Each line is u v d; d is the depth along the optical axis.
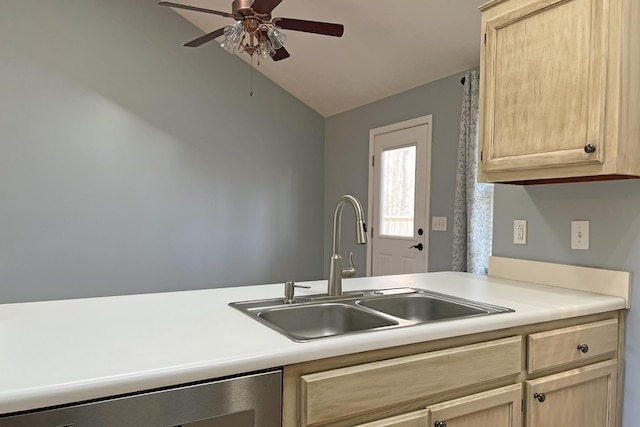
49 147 3.46
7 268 3.33
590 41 1.41
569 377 1.42
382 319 1.28
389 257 3.95
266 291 1.66
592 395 1.50
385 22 3.01
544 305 1.44
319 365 1.00
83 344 0.95
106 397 0.78
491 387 1.27
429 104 3.51
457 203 3.09
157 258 3.90
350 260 1.68
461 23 2.75
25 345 0.94
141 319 1.18
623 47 1.37
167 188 3.94
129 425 0.79
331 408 0.99
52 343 0.96
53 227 3.48
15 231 3.35
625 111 1.38
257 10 2.23
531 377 1.35
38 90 3.42
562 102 1.49
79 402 0.76
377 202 4.09
